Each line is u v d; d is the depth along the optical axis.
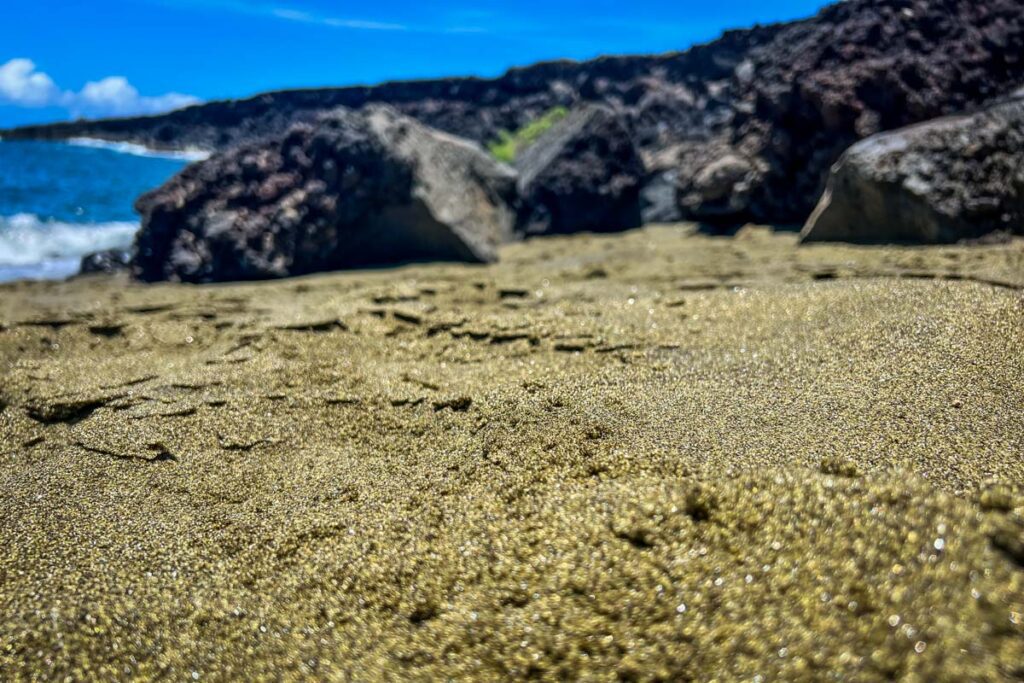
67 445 1.28
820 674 0.62
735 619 0.69
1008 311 1.44
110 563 0.93
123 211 6.65
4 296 2.97
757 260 2.63
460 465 1.11
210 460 1.20
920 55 3.32
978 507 0.77
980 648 0.59
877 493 0.79
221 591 0.87
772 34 6.68
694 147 5.04
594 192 4.31
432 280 2.70
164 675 0.76
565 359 1.52
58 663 0.78
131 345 1.85
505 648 0.74
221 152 3.73
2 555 0.96
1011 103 2.63
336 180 3.40
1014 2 3.45
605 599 0.76
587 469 1.03
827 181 3.01
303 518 1.00
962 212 2.48
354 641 0.78
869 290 1.73
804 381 1.30
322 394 1.41
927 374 1.26
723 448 1.04
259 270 3.28
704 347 1.53
